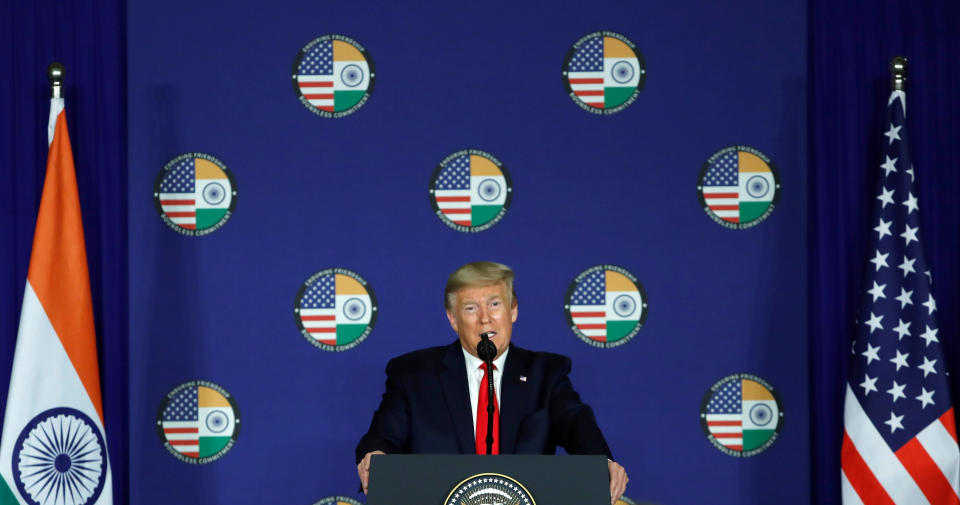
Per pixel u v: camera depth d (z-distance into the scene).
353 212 14.55
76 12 14.65
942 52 14.51
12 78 14.56
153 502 14.27
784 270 14.46
